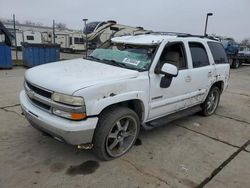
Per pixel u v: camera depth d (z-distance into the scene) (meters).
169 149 4.11
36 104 3.43
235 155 4.08
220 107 6.96
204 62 5.25
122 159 3.69
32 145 3.92
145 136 4.57
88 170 3.36
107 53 4.46
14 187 2.94
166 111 4.42
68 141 3.14
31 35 33.31
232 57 19.80
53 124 3.10
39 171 3.27
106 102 3.24
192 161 3.79
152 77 3.86
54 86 3.13
